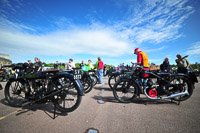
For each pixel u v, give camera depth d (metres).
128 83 3.01
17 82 2.62
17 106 2.62
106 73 13.00
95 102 2.96
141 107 2.59
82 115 2.16
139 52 3.50
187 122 1.87
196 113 2.24
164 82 2.88
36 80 2.46
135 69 3.06
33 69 2.63
